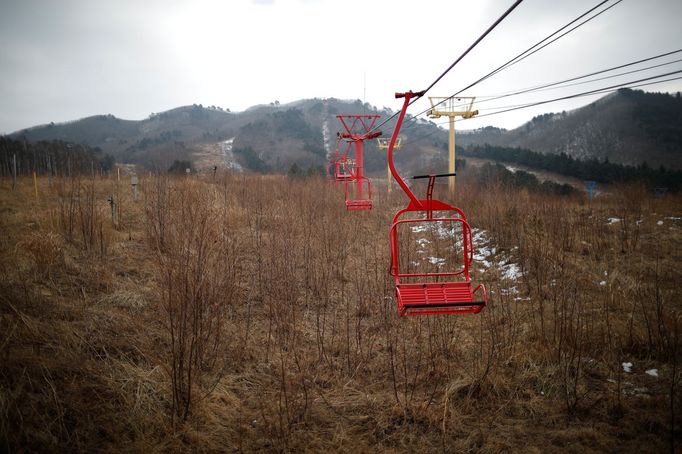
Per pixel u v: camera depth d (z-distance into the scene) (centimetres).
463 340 562
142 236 887
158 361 441
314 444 364
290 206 1255
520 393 441
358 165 1448
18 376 369
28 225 838
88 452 325
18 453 300
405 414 404
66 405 357
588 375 464
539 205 1241
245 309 636
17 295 516
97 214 923
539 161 6456
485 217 1198
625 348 509
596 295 660
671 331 511
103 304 568
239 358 495
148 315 555
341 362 512
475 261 938
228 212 1063
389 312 633
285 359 509
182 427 370
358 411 418
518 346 516
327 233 987
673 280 690
